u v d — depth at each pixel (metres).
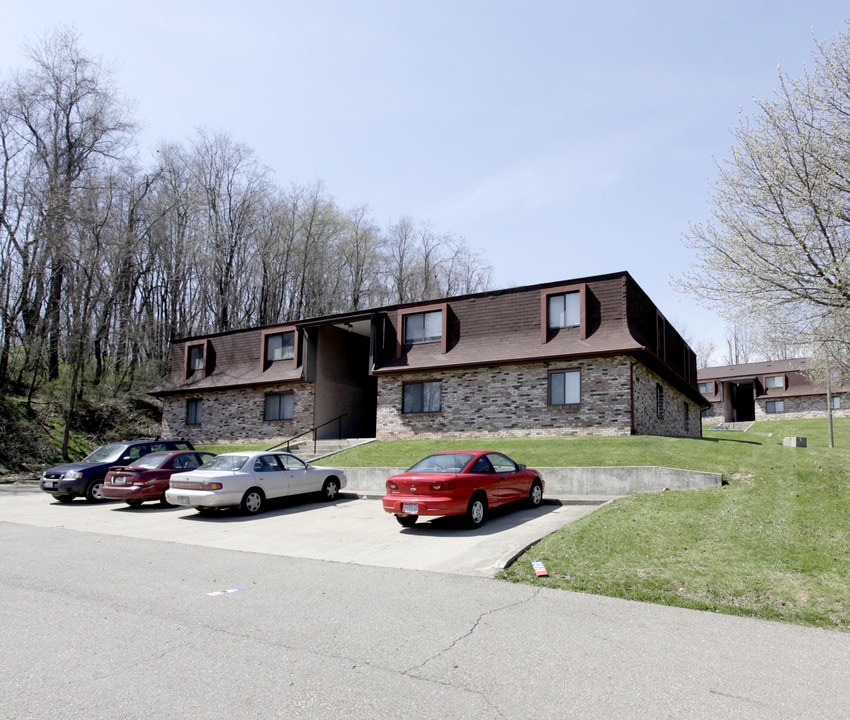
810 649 5.34
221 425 29.94
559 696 4.28
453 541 10.34
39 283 31.77
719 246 11.29
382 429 24.95
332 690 4.34
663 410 25.47
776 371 52.62
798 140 10.05
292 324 27.94
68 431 26.36
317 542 10.56
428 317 24.97
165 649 5.18
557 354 21.28
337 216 49.81
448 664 4.87
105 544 10.42
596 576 7.69
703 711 4.06
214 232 44.41
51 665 4.80
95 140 33.97
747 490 12.24
